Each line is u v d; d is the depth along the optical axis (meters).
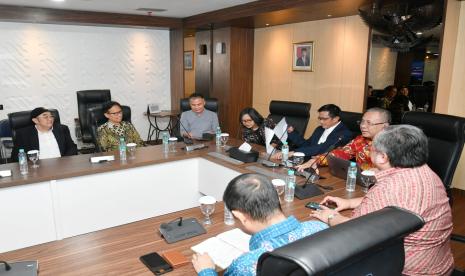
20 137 3.16
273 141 3.05
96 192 2.54
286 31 5.23
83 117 4.87
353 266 0.61
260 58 5.79
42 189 2.31
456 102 3.68
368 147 2.51
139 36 6.05
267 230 1.02
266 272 0.59
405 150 1.37
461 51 3.57
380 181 1.45
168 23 5.78
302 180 2.32
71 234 2.47
